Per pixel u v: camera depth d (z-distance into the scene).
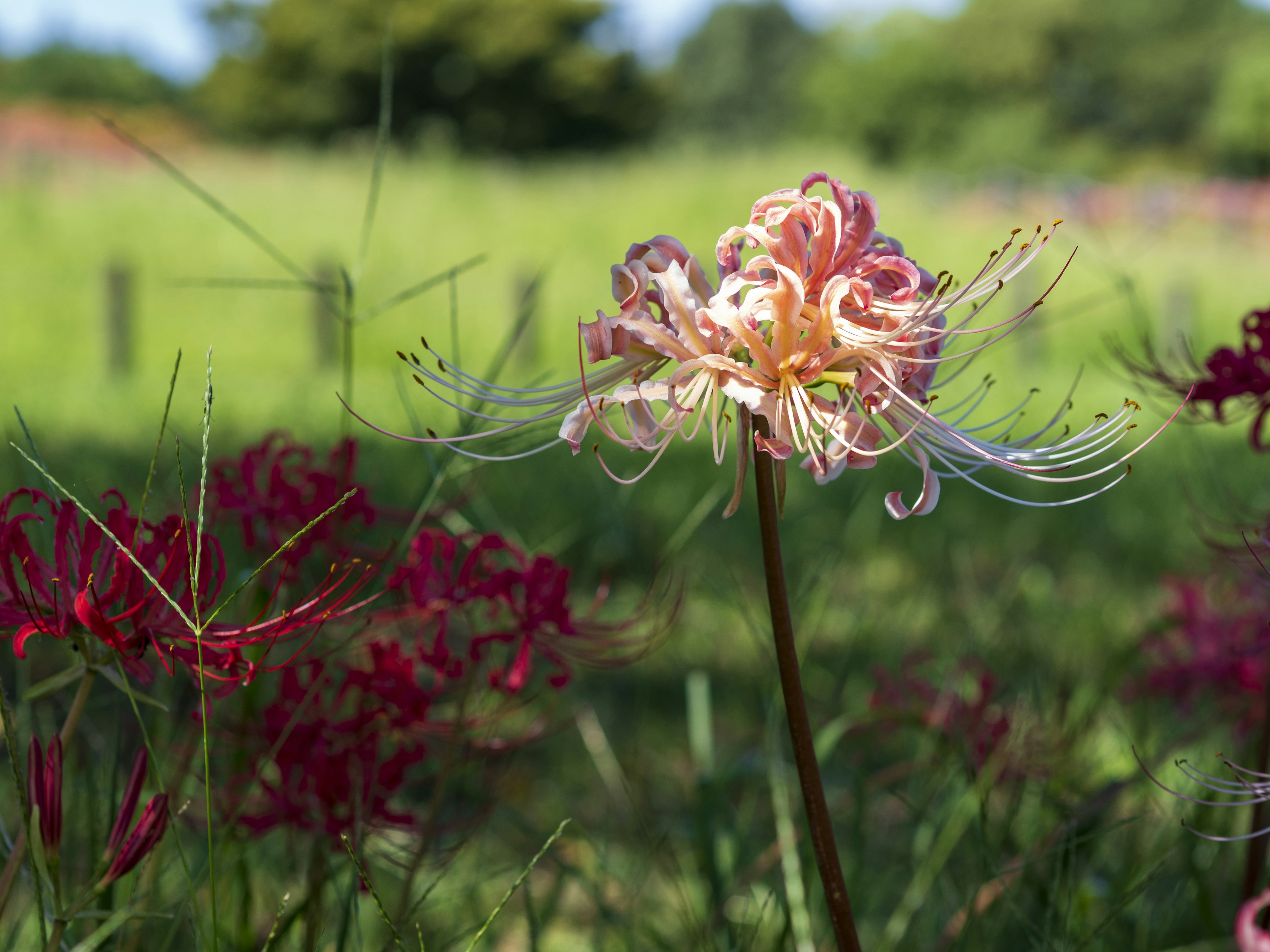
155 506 2.04
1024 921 1.87
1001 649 3.28
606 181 18.23
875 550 5.10
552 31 41.50
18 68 59.34
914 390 1.39
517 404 1.44
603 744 2.86
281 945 1.94
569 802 2.95
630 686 3.68
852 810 2.68
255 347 10.48
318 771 1.69
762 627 2.69
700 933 2.05
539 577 1.70
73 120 34.59
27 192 14.84
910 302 1.34
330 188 16.00
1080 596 4.55
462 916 2.27
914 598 4.32
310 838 2.04
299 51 40.84
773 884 2.38
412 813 1.98
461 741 1.86
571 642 1.78
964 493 6.20
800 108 68.31
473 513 2.80
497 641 1.70
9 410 6.65
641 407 1.43
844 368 1.35
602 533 4.10
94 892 1.27
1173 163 54.16
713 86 76.62
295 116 42.16
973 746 2.25
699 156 20.58
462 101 42.03
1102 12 55.62
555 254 11.99
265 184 16.17
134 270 11.97
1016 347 10.08
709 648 3.94
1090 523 5.71
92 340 10.44
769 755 2.18
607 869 2.39
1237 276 13.73
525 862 2.54
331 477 1.85
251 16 42.91
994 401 7.90
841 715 2.80
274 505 1.84
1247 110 42.97
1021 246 1.39
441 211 15.30
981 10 54.59
